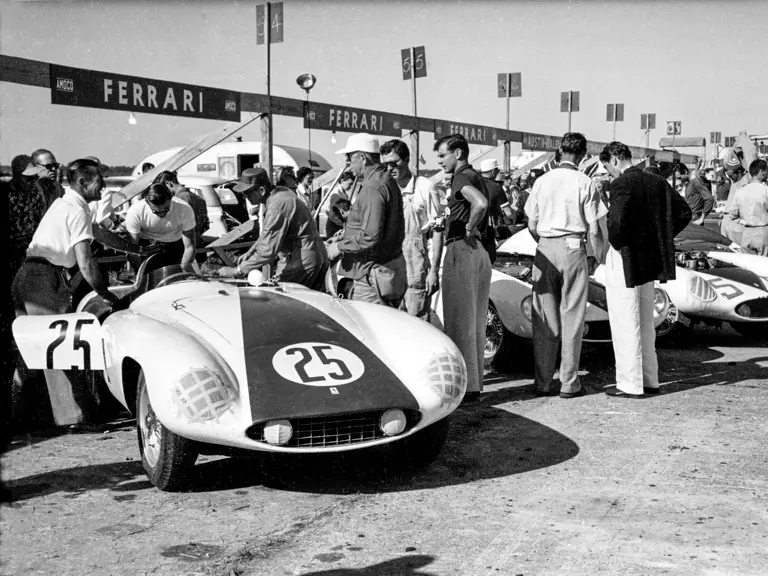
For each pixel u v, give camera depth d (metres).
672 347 7.53
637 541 3.17
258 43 7.24
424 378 3.82
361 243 5.13
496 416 5.17
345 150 5.31
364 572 2.92
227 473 4.08
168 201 6.12
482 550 3.10
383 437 3.67
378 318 4.31
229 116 6.69
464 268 5.41
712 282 7.30
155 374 3.59
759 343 7.70
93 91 5.52
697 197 12.16
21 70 5.08
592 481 3.89
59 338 4.34
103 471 4.12
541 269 5.62
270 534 3.27
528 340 6.40
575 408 5.34
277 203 5.23
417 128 9.44
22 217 5.11
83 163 4.83
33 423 4.99
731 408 5.25
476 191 5.29
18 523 3.39
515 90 13.77
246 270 5.26
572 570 2.92
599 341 6.36
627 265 5.44
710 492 3.72
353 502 3.65
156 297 4.60
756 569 2.91
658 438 4.60
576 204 5.46
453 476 4.01
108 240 5.68
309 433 3.55
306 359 3.78
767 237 9.37
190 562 3.00
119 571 2.93
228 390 3.52
